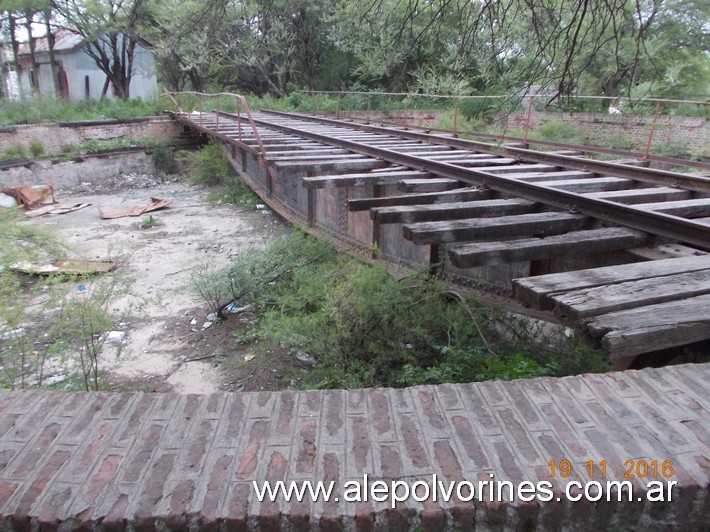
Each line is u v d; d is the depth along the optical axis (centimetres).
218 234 1173
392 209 512
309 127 1484
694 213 548
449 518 162
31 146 1698
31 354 573
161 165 1964
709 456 178
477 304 539
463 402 209
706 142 1491
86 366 575
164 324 710
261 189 1352
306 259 787
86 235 1181
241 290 735
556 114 1823
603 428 192
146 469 178
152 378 570
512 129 1839
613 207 452
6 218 782
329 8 1894
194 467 179
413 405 208
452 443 186
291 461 180
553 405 206
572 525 167
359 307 527
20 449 188
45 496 168
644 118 1627
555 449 182
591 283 313
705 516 171
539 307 302
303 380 536
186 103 2161
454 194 589
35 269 860
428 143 1145
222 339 660
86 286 815
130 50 2634
